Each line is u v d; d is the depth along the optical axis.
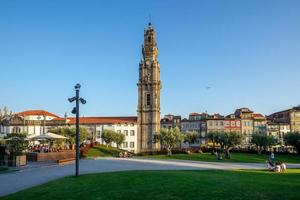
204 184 25.89
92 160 69.25
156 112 148.00
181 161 68.56
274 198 20.95
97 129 154.38
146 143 147.12
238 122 176.00
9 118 162.88
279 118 193.75
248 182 27.19
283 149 125.69
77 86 35.56
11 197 25.31
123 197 22.77
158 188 24.72
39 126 158.88
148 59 151.25
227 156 80.69
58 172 41.97
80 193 24.86
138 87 150.38
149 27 153.88
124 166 51.81
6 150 52.09
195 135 146.00
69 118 164.12
